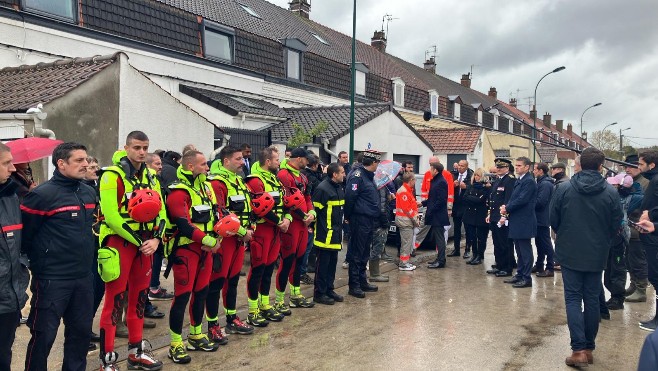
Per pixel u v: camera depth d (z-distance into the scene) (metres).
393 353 4.98
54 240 3.60
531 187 7.82
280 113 15.93
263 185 5.66
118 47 12.88
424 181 10.38
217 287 5.15
